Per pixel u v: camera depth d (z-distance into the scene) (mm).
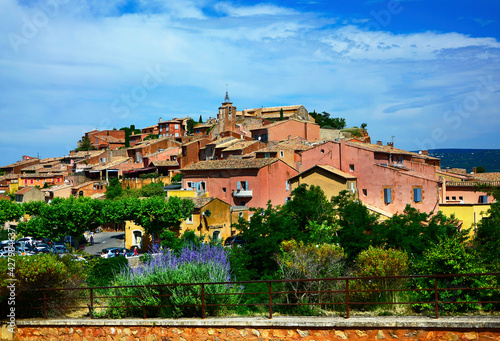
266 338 12852
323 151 50094
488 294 13328
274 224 26984
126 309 15734
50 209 53188
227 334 13188
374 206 46375
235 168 64500
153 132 145625
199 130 123312
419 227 25891
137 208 53000
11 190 106375
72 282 17828
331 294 16156
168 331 13789
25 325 15328
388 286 15547
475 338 11266
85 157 119562
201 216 54750
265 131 89312
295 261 17594
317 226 26562
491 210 28281
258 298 19531
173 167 94062
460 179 57812
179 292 15086
